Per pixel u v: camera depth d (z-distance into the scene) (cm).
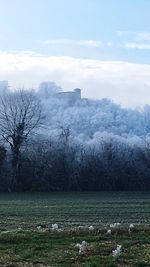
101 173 9169
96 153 9481
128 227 2606
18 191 8775
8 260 1855
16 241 2247
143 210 4788
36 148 9188
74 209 4919
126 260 1819
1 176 8831
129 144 10394
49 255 1944
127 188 9294
